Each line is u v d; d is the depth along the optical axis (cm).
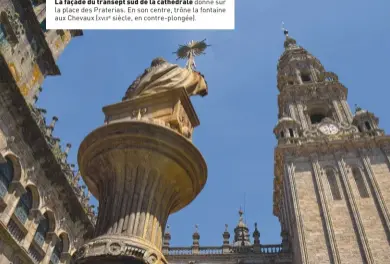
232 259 3741
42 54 2575
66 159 2528
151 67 666
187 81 625
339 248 3072
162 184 515
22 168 2025
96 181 554
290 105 4803
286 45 6406
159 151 501
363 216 3284
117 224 466
